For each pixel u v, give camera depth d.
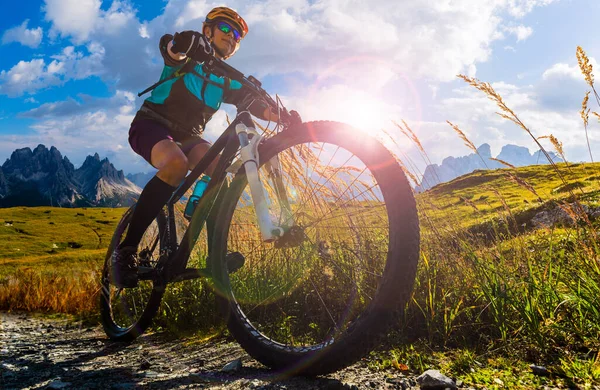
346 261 2.74
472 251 3.03
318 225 2.43
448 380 1.84
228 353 2.70
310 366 1.96
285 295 3.24
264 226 2.02
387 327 1.75
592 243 2.68
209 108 2.97
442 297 2.83
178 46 2.33
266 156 2.30
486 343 2.41
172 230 2.95
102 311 3.80
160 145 2.75
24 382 2.24
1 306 6.29
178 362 2.61
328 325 2.85
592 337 2.21
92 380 2.24
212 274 2.55
